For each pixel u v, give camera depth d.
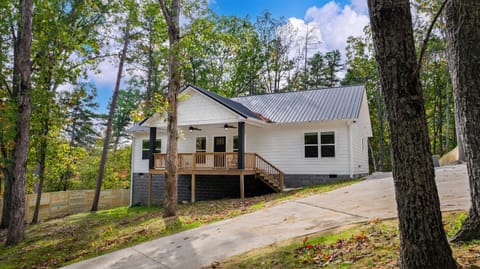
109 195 19.09
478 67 3.47
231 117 13.79
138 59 16.28
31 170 16.02
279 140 15.39
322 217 6.44
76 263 5.57
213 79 28.69
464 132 3.62
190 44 9.14
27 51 9.48
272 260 4.23
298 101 16.72
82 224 11.49
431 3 7.38
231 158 14.08
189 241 6.00
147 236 7.23
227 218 7.84
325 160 14.40
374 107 27.39
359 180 12.06
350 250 4.07
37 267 6.35
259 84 30.94
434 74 24.58
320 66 35.44
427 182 2.75
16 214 9.34
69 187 24.75
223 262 4.54
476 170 3.53
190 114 14.85
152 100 9.53
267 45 29.72
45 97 11.58
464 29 3.54
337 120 13.73
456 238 3.64
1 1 10.31
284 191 13.42
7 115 9.83
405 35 2.83
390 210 6.12
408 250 2.77
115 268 4.96
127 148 28.20
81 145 33.06
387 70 2.86
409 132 2.76
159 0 9.25
